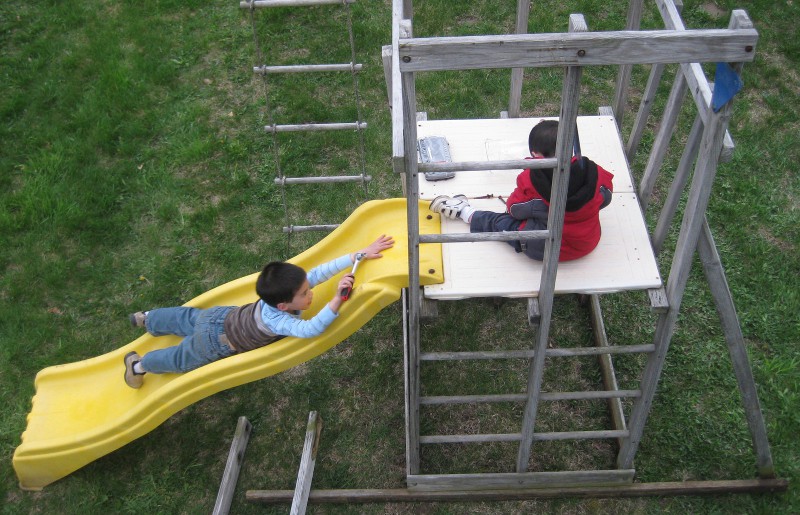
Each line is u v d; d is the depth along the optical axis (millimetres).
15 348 4926
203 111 6391
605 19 7012
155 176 5938
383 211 4328
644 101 3957
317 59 6820
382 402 4664
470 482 4152
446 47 2371
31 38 7113
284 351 3967
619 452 4215
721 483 4137
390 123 6277
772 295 5008
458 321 5016
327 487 4301
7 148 6160
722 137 2686
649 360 3574
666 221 3504
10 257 5438
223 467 4445
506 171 3965
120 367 4543
